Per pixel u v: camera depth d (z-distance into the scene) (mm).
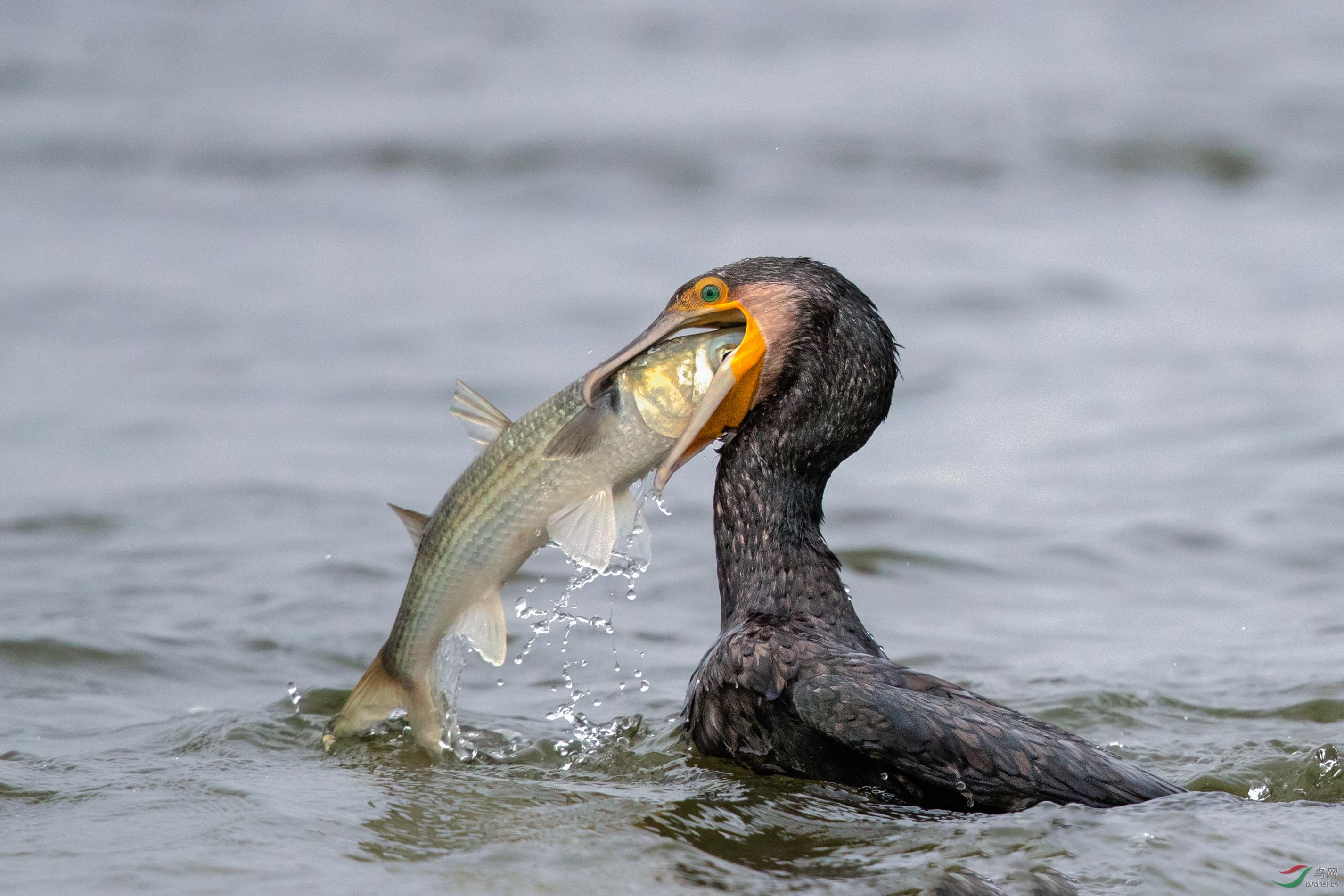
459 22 42375
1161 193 31234
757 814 6641
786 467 7609
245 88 36656
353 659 10141
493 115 34375
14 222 27906
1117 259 26297
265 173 31469
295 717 8594
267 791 7020
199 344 20625
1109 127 33812
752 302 7500
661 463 7074
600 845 6215
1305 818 6500
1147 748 8141
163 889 5668
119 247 26328
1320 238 27781
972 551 13055
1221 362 20266
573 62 39125
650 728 8445
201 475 15250
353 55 39500
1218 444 16531
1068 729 8539
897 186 30906
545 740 8227
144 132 33281
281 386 18672
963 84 36938
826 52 40156
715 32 41844
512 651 10414
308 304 22797
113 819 6570
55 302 22750
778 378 7586
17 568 12266
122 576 12062
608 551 6910
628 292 23234
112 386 18641
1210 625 11062
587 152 32188
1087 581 12305
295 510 14133
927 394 19031
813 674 6863
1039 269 25453
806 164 31797
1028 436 17125
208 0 43688
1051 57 39531
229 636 10492
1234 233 28266
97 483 14977
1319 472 15328
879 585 12094
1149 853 5941
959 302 23391
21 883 5750
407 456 15922
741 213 28969
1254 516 13961
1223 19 43844
